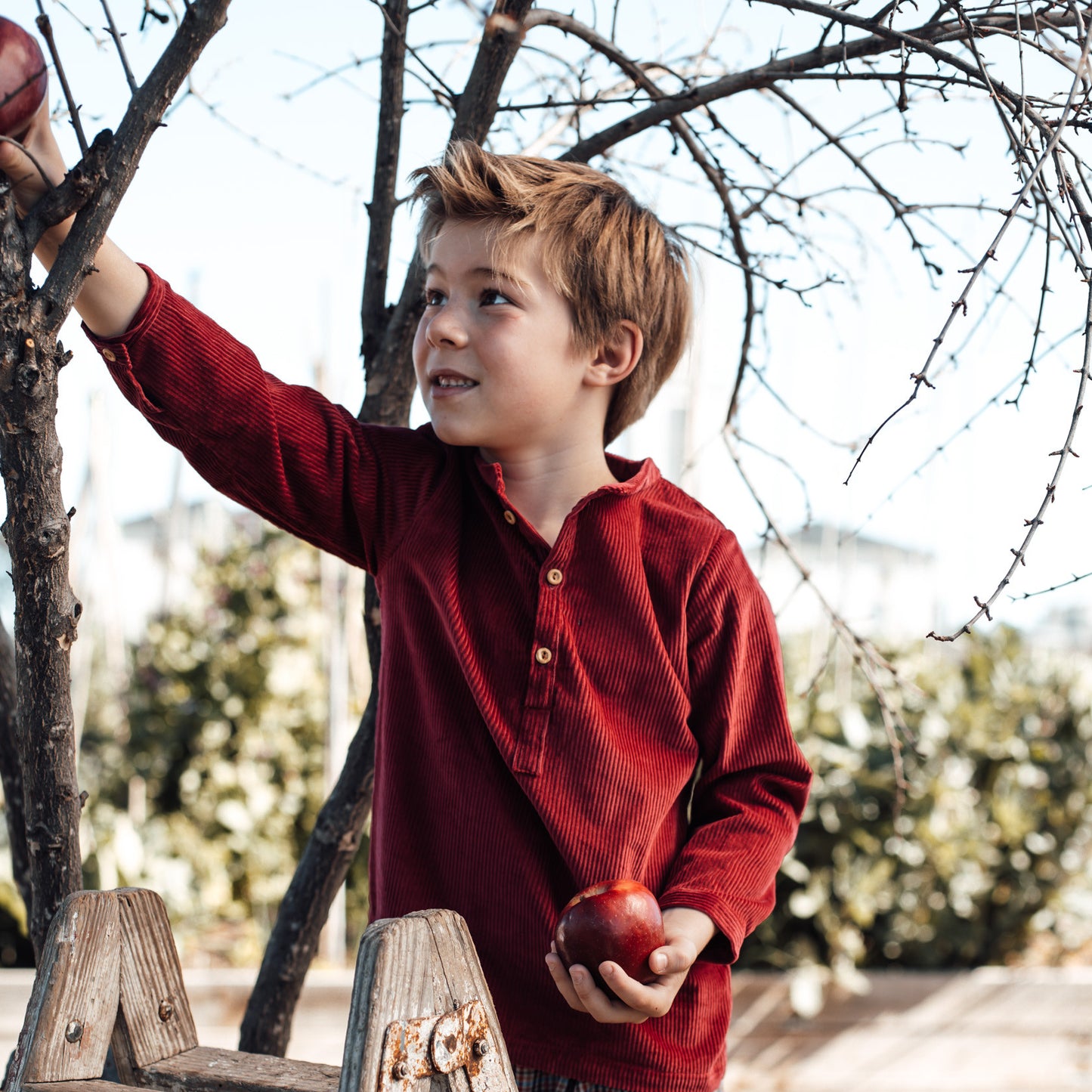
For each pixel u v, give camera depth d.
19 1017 3.28
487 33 1.57
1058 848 4.07
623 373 1.42
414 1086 0.91
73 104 1.03
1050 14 1.50
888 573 6.05
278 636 4.56
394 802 1.32
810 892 3.70
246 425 1.26
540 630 1.30
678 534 1.41
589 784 1.26
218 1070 1.10
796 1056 3.46
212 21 1.05
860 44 1.56
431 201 1.40
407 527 1.36
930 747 3.98
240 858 4.33
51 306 1.04
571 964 1.14
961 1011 3.50
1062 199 1.29
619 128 1.67
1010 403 1.35
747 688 1.40
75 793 1.23
